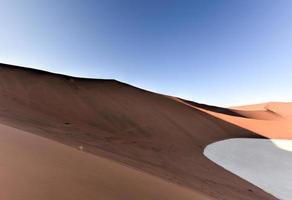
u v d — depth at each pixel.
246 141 35.47
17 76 32.72
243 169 23.33
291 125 46.22
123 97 39.72
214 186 14.84
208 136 34.34
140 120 32.22
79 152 8.81
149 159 17.44
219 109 60.22
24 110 21.70
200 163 21.31
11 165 5.03
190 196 7.92
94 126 25.22
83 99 32.97
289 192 19.06
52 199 4.02
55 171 5.50
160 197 6.38
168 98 46.62
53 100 28.83
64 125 20.97
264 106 98.25
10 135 8.10
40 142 8.37
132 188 6.21
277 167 25.78
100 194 4.95
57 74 39.00
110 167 7.90
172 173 14.77
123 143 21.14
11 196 3.71
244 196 14.68
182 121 37.38
